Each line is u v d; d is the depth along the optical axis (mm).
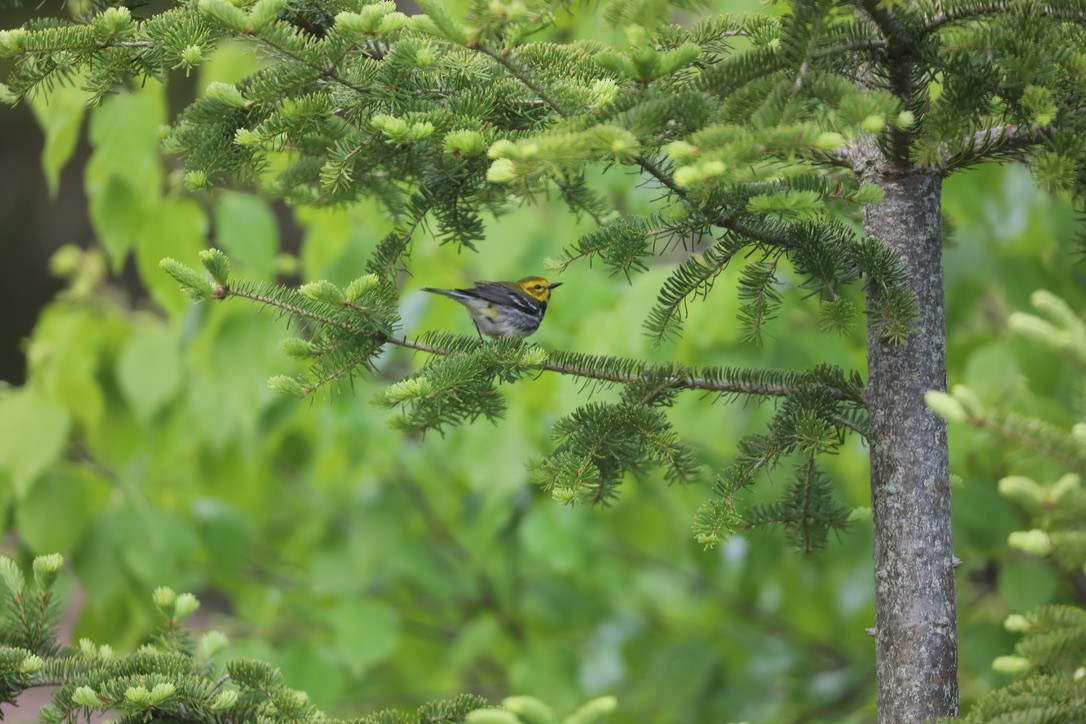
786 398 6086
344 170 6031
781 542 11172
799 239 5551
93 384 10852
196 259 10273
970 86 5117
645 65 4918
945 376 5684
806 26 4941
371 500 11922
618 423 5922
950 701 5438
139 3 6461
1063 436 3531
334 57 5477
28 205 26766
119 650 10984
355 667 10711
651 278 9859
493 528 10844
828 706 11969
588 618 12836
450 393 6008
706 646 12203
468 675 14430
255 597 12773
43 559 5629
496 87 5863
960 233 10008
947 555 5539
